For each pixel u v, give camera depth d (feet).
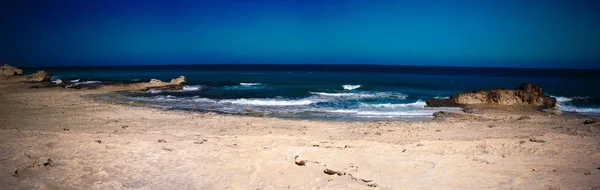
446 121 57.36
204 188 22.91
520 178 23.06
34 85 116.67
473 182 22.70
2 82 122.93
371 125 53.26
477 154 30.48
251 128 50.31
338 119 61.82
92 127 48.96
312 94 101.19
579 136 39.32
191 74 246.88
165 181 24.04
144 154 30.25
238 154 30.99
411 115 65.57
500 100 74.74
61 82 139.64
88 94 96.78
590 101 86.07
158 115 63.10
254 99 89.10
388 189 21.67
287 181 24.17
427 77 213.66
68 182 22.84
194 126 51.83
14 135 36.09
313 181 23.89
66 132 40.96
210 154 30.96
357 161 28.58
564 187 21.01
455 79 193.77
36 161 26.35
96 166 26.32
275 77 200.95
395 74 263.49
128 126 50.44
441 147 33.68
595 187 20.79
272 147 34.12
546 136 39.14
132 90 109.19
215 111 70.54
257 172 26.14
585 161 27.04
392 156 30.14
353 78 192.75
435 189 21.54
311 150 32.40
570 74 298.35
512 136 40.81
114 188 22.33
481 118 59.57
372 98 91.40
